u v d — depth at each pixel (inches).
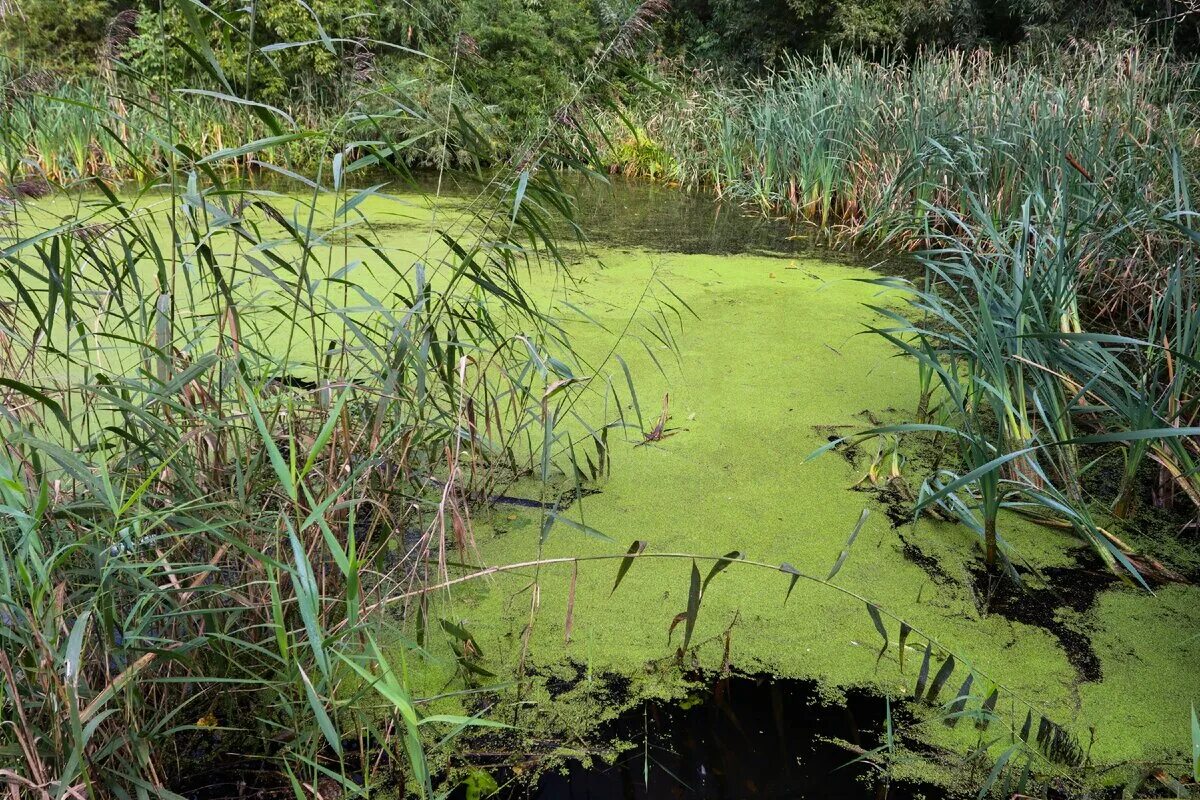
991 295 101.3
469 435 81.4
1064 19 351.6
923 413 112.3
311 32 288.0
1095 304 155.0
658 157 328.5
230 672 61.7
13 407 68.6
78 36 250.2
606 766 61.6
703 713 66.6
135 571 53.6
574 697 67.7
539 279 171.5
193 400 67.5
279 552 59.4
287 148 66.4
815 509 93.7
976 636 74.7
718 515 91.9
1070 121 176.7
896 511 93.8
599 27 308.5
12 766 48.3
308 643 52.5
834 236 225.9
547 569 82.3
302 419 77.3
